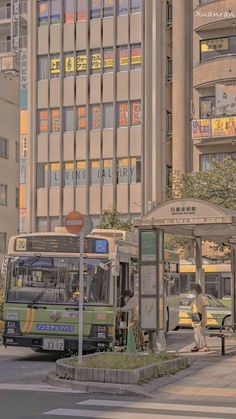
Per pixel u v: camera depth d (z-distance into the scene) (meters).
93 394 12.63
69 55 50.16
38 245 18.78
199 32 47.44
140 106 47.78
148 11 48.28
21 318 18.45
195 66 46.97
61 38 50.44
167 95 49.00
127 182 47.72
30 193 50.38
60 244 18.64
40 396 12.31
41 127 50.72
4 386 13.67
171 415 10.43
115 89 48.56
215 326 30.19
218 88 44.81
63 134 49.88
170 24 49.72
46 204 49.94
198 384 13.72
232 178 33.41
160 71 48.38
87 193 48.78
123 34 48.72
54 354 20.64
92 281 18.33
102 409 10.92
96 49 49.41
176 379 14.29
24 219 50.53
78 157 49.38
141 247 18.22
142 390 12.73
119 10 49.03
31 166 50.56
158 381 13.79
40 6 51.38
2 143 56.06
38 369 16.81
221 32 46.75
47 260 18.66
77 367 13.66
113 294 18.27
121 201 47.75
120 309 18.97
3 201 55.84
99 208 48.41
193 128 45.16
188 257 39.12
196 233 20.53
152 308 18.00
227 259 34.09
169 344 23.17
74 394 12.59
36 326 18.34
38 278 18.64
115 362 14.12
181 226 18.48
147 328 17.98
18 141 57.91
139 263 18.23
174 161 47.38
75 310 18.16
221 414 10.62
